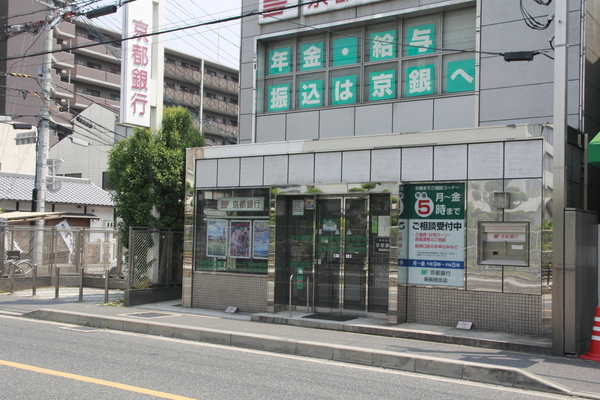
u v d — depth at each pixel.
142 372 7.57
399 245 11.27
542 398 6.75
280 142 13.07
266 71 15.26
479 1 12.20
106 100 52.19
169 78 52.81
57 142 43.47
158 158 15.34
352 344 9.30
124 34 15.09
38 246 19.67
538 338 9.62
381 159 11.74
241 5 15.50
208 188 14.10
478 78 12.15
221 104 55.62
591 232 9.70
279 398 6.43
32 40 45.62
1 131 34.88
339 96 14.05
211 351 9.38
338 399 6.45
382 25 13.64
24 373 7.30
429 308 11.02
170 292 15.55
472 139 10.76
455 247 10.84
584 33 11.24
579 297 8.91
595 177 12.12
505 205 10.23
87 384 6.82
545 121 11.36
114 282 18.94
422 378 7.71
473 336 9.74
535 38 11.56
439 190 11.09
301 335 10.19
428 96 12.77
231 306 13.45
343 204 12.43
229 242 13.66
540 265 9.93
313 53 14.56
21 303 14.88
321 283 12.66
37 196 20.39
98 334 10.90
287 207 13.18
